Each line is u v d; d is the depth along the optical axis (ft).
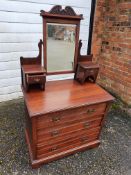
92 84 5.80
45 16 4.65
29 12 7.34
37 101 4.56
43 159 5.19
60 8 4.73
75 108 4.65
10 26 7.19
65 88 5.40
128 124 7.43
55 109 4.30
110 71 9.41
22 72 4.92
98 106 5.12
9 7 6.86
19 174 4.98
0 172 4.99
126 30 7.89
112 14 8.49
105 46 9.41
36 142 4.70
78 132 5.33
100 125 5.71
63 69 5.64
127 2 7.54
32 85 5.11
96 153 5.86
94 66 5.49
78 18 5.08
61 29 5.01
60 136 5.05
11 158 5.43
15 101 8.48
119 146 6.22
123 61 8.40
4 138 6.18
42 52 5.51
